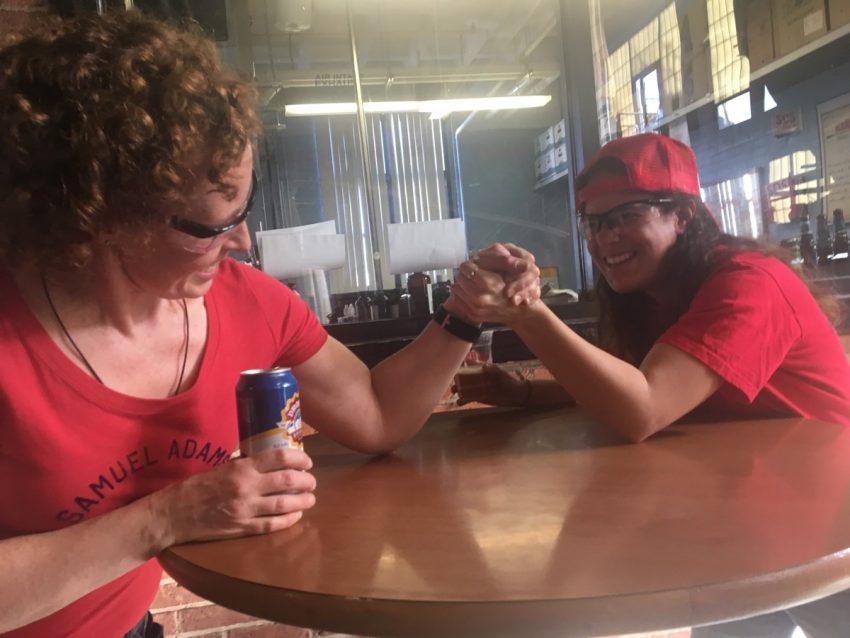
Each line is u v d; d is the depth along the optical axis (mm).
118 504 742
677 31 2721
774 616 1218
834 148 2211
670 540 547
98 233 615
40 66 586
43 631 778
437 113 4508
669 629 457
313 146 4371
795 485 674
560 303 2162
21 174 589
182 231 635
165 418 744
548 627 448
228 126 620
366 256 4477
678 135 2758
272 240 2375
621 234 1164
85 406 691
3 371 645
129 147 575
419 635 460
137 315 741
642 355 1333
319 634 1702
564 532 587
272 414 675
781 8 2246
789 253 1167
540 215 4688
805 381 1023
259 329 867
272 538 633
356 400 957
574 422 1098
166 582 1629
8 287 688
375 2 3766
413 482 807
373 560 558
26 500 689
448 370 999
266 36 3945
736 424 984
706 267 1104
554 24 3986
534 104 4367
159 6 2080
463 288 951
